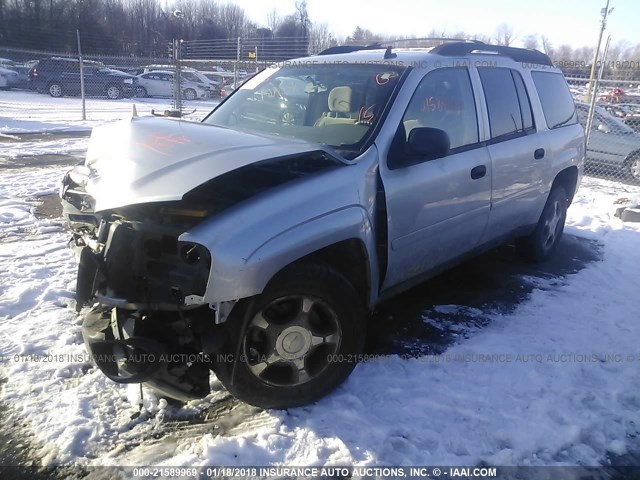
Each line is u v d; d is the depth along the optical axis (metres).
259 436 2.78
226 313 2.55
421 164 3.56
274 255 2.61
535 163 4.84
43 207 6.82
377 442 2.79
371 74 3.82
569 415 3.06
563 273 5.39
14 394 3.04
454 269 5.39
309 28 50.69
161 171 2.68
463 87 4.12
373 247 3.24
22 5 36.12
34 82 24.14
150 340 2.47
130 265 2.60
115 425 2.84
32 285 4.34
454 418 3.00
